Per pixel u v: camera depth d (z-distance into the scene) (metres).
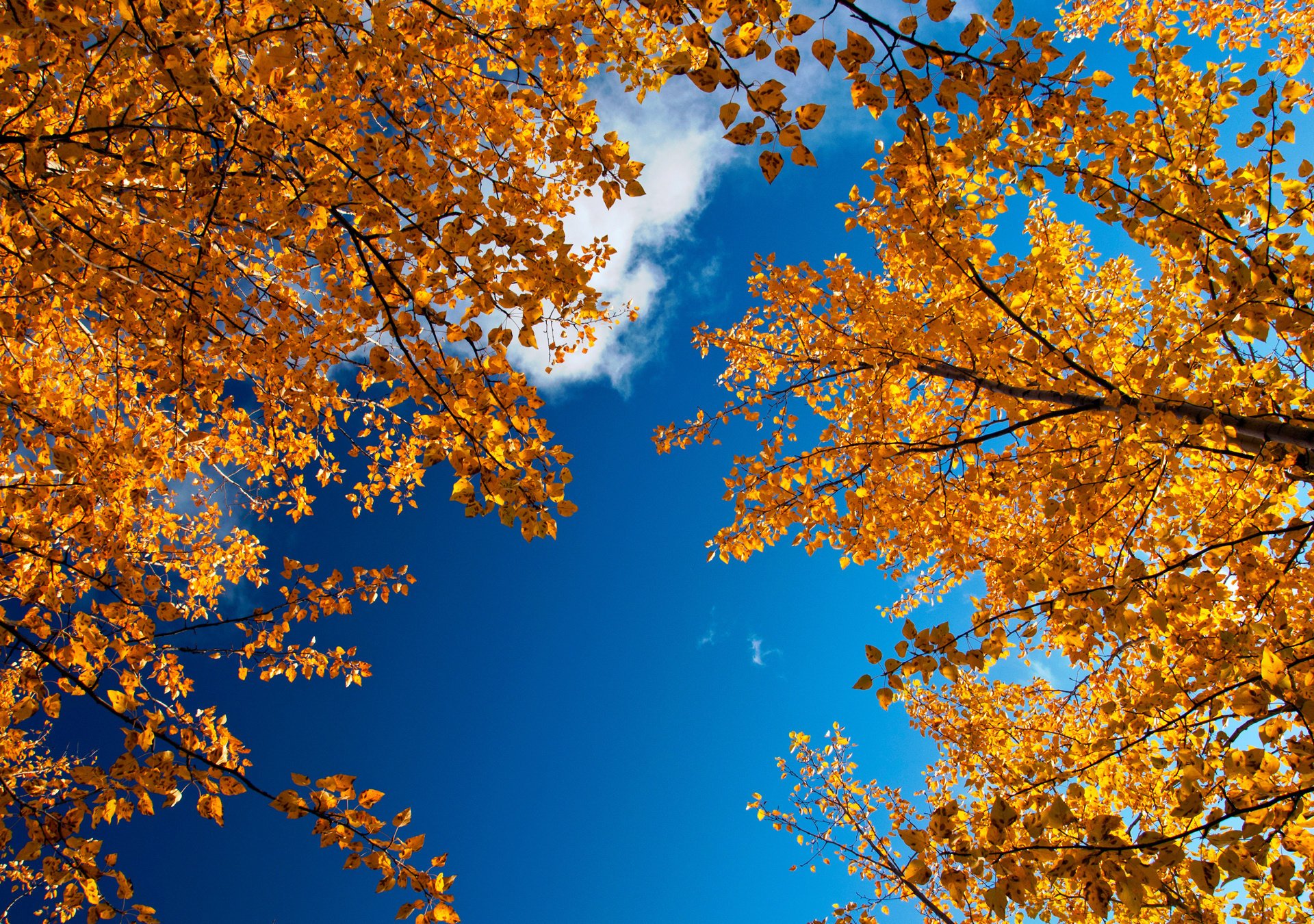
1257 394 2.56
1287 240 2.37
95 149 1.76
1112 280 4.79
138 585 2.11
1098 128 2.42
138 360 2.45
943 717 4.66
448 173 2.17
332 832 1.83
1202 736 2.49
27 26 1.59
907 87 1.81
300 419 2.90
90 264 1.92
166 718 2.11
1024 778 2.75
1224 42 4.38
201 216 2.08
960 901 1.77
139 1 1.54
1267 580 2.62
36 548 2.03
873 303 3.50
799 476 3.74
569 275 1.92
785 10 1.57
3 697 2.45
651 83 1.94
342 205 1.90
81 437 2.09
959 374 3.51
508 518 1.97
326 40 1.89
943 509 3.62
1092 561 3.14
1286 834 1.66
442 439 2.05
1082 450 3.08
